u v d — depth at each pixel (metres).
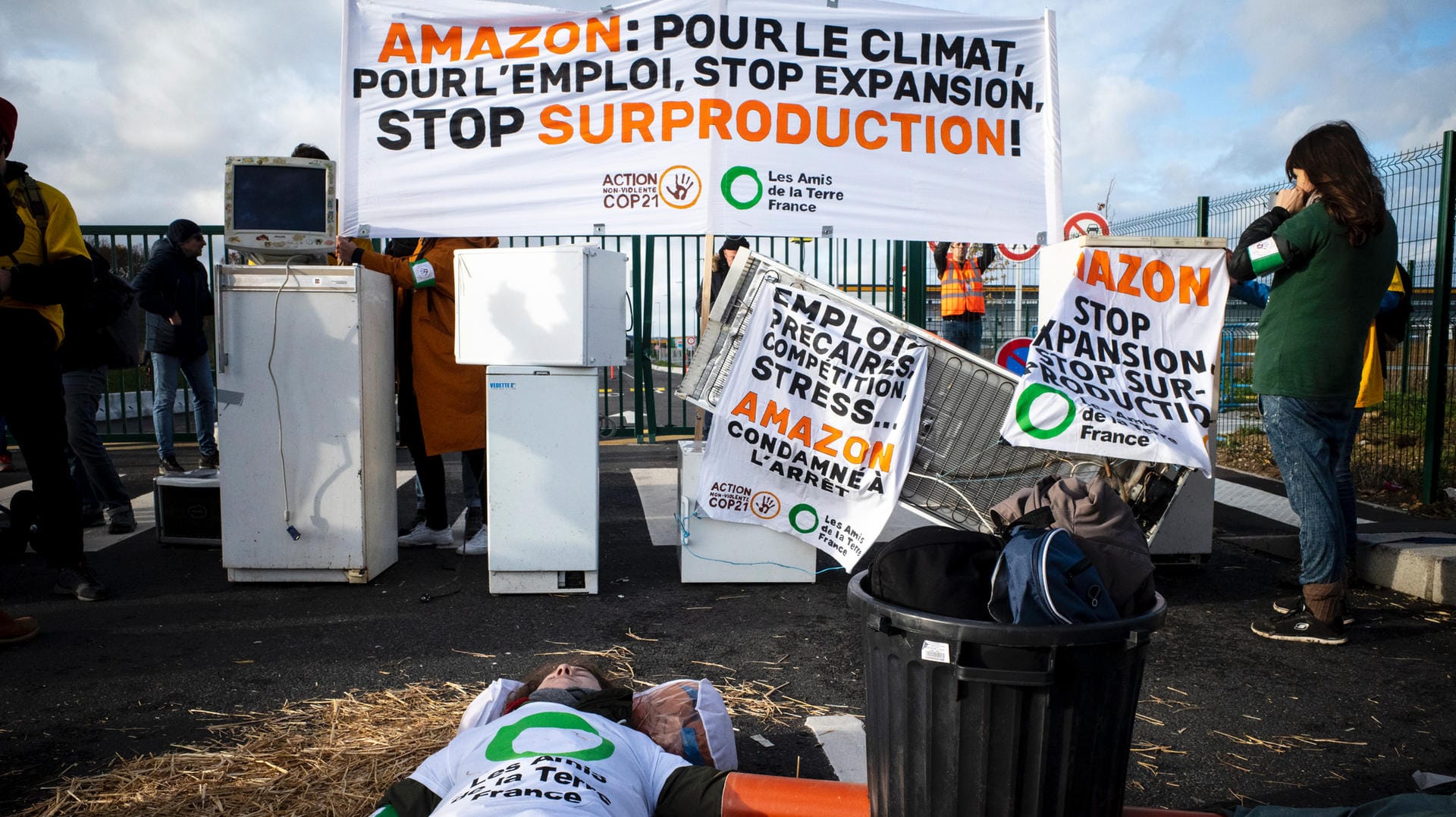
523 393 4.49
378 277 4.78
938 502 4.55
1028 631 1.78
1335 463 4.06
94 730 3.07
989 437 4.45
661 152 5.50
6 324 4.07
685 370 5.54
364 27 5.40
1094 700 1.86
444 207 5.43
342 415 4.61
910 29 5.60
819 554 5.46
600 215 5.51
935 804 1.93
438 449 5.12
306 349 4.58
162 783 2.67
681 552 4.79
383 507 4.96
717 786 2.25
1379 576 4.93
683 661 3.76
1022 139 5.75
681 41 5.46
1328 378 3.87
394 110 5.41
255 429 4.62
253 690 3.41
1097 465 4.36
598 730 2.25
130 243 9.86
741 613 4.37
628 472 8.12
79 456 5.68
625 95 5.48
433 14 5.40
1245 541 5.79
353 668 3.63
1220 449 10.21
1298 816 2.29
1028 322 12.82
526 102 5.46
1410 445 8.33
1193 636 4.14
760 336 4.52
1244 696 3.47
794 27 5.52
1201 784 2.80
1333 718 3.28
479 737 2.21
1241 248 4.06
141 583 4.79
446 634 4.05
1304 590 4.07
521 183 5.47
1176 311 4.21
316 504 4.65
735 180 5.52
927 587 1.91
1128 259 4.20
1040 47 5.73
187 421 10.15
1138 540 2.04
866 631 2.04
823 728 3.12
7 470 8.12
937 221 5.70
